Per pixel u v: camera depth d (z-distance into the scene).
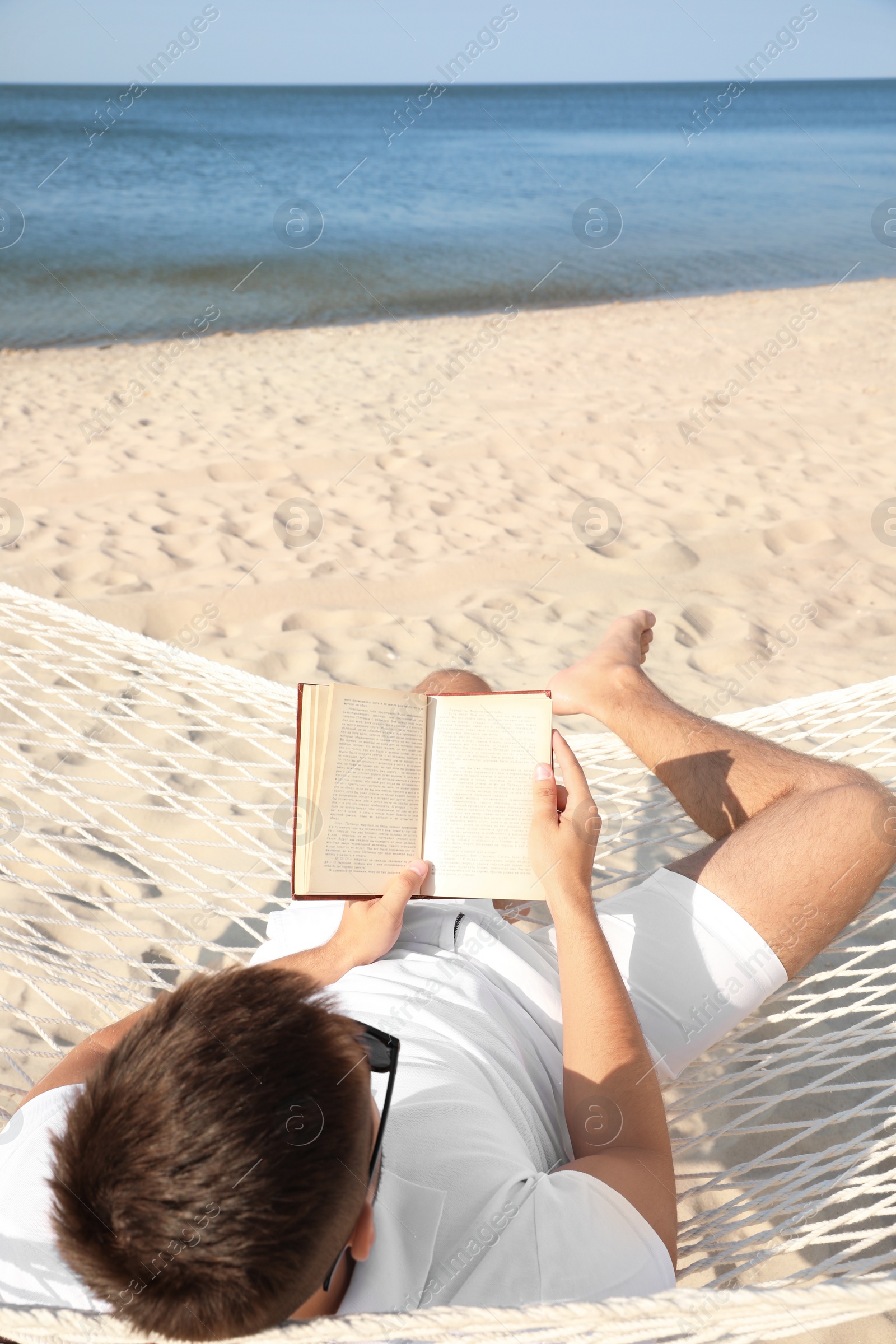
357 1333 0.66
